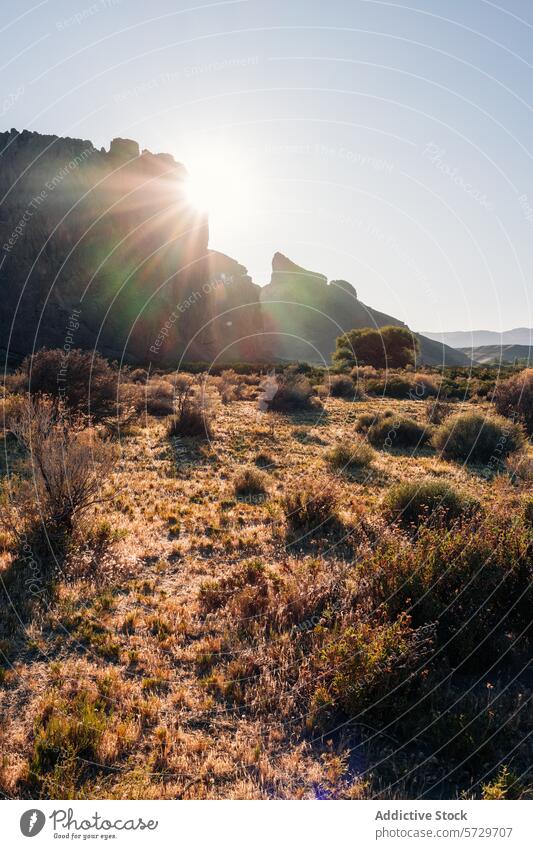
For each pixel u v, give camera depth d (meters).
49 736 3.91
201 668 5.05
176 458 14.65
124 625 5.74
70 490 7.96
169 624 5.77
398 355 53.97
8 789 3.51
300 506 9.75
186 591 6.74
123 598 6.41
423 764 3.90
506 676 5.10
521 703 4.51
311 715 4.33
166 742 3.97
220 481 12.50
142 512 9.73
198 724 4.30
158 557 7.78
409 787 3.73
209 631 5.74
